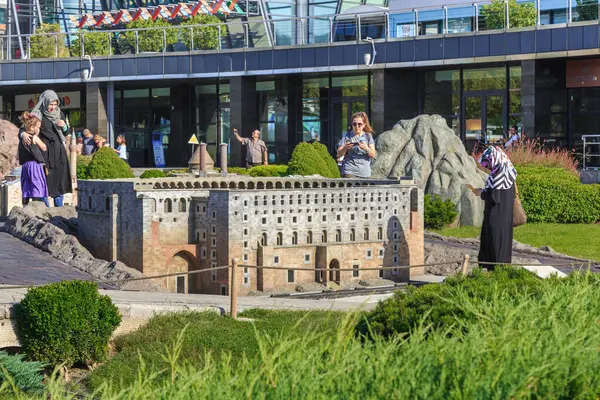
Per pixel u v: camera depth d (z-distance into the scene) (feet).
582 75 147.33
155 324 44.98
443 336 26.96
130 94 197.36
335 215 67.67
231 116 172.86
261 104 180.04
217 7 184.24
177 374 27.68
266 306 49.60
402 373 23.85
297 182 75.51
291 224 65.72
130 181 67.97
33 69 182.19
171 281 65.21
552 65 148.77
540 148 130.82
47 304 41.24
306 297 61.82
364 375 24.07
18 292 47.37
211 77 172.45
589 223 100.68
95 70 179.11
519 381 22.84
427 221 98.27
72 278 58.54
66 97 198.29
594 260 78.07
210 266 64.85
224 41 171.01
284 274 65.36
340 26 161.38
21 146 72.95
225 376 24.40
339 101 175.42
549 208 101.65
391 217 70.23
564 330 27.32
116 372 39.17
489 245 59.16
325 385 23.25
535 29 143.23
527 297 34.42
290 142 178.50
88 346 41.83
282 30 166.09
